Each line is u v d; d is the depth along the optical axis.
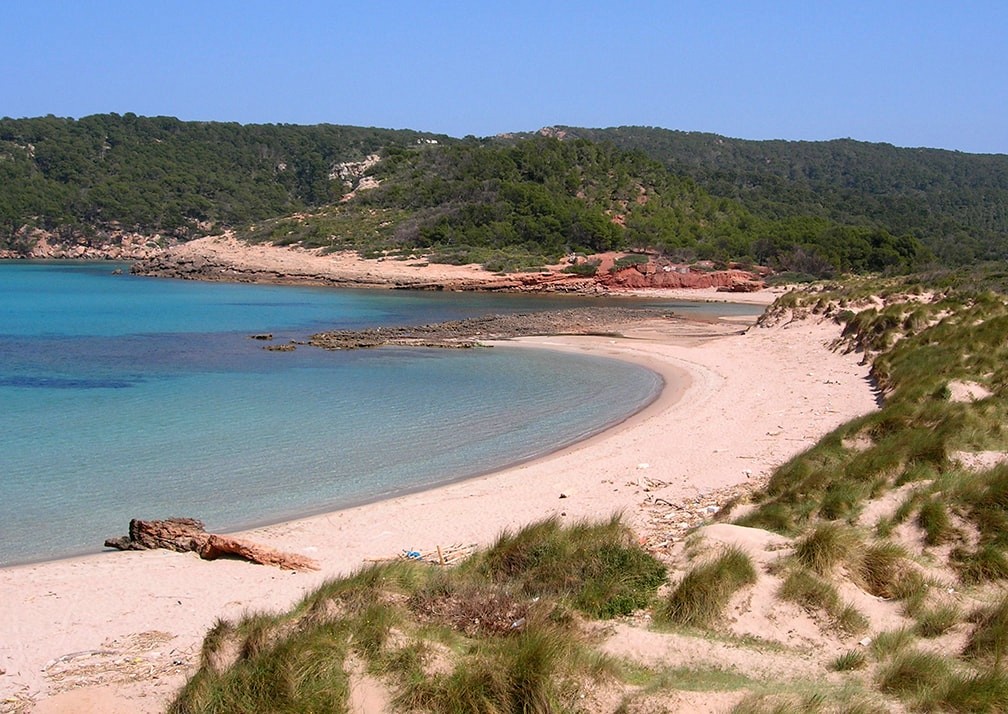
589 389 31.64
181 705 8.97
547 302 76.31
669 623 10.04
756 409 26.11
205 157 176.25
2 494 18.67
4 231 142.12
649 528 15.19
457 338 47.56
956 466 14.89
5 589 13.11
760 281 89.00
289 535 15.96
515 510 17.16
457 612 10.32
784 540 11.78
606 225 99.94
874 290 46.59
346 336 47.53
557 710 8.11
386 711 8.35
